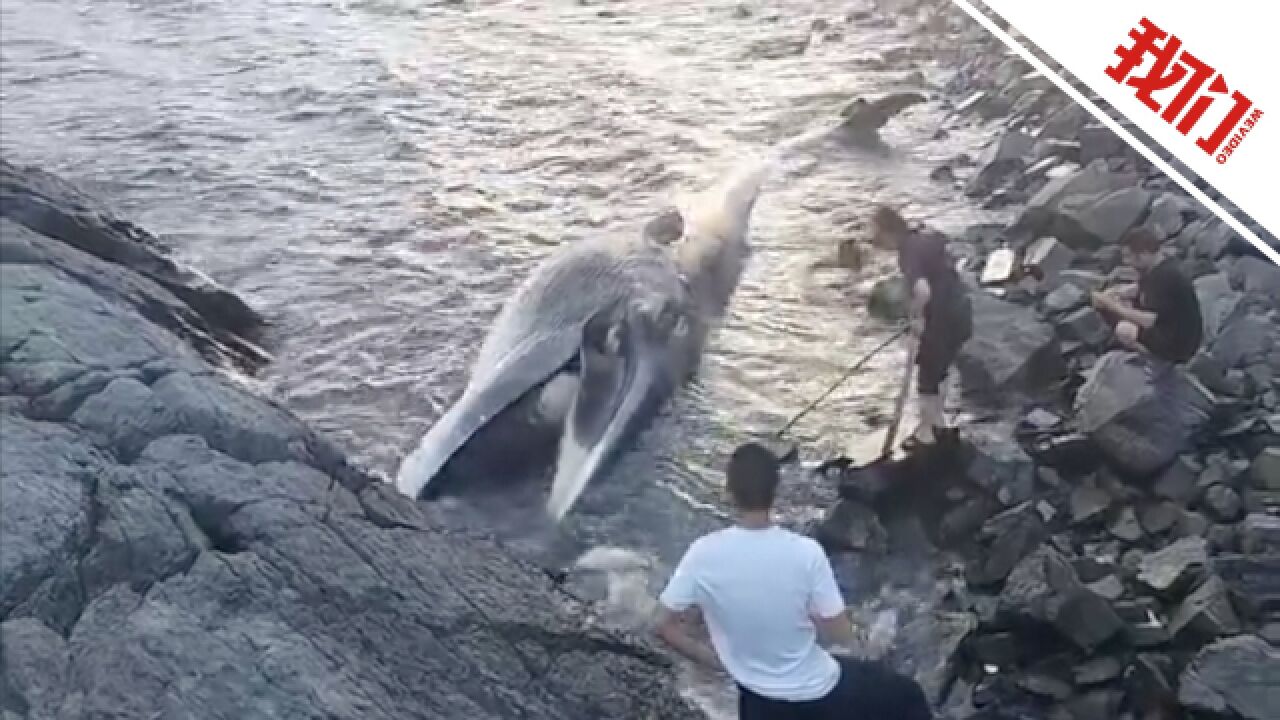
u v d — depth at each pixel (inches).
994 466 347.6
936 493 349.4
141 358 323.6
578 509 361.7
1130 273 426.0
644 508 363.9
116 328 332.2
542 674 289.7
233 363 417.7
